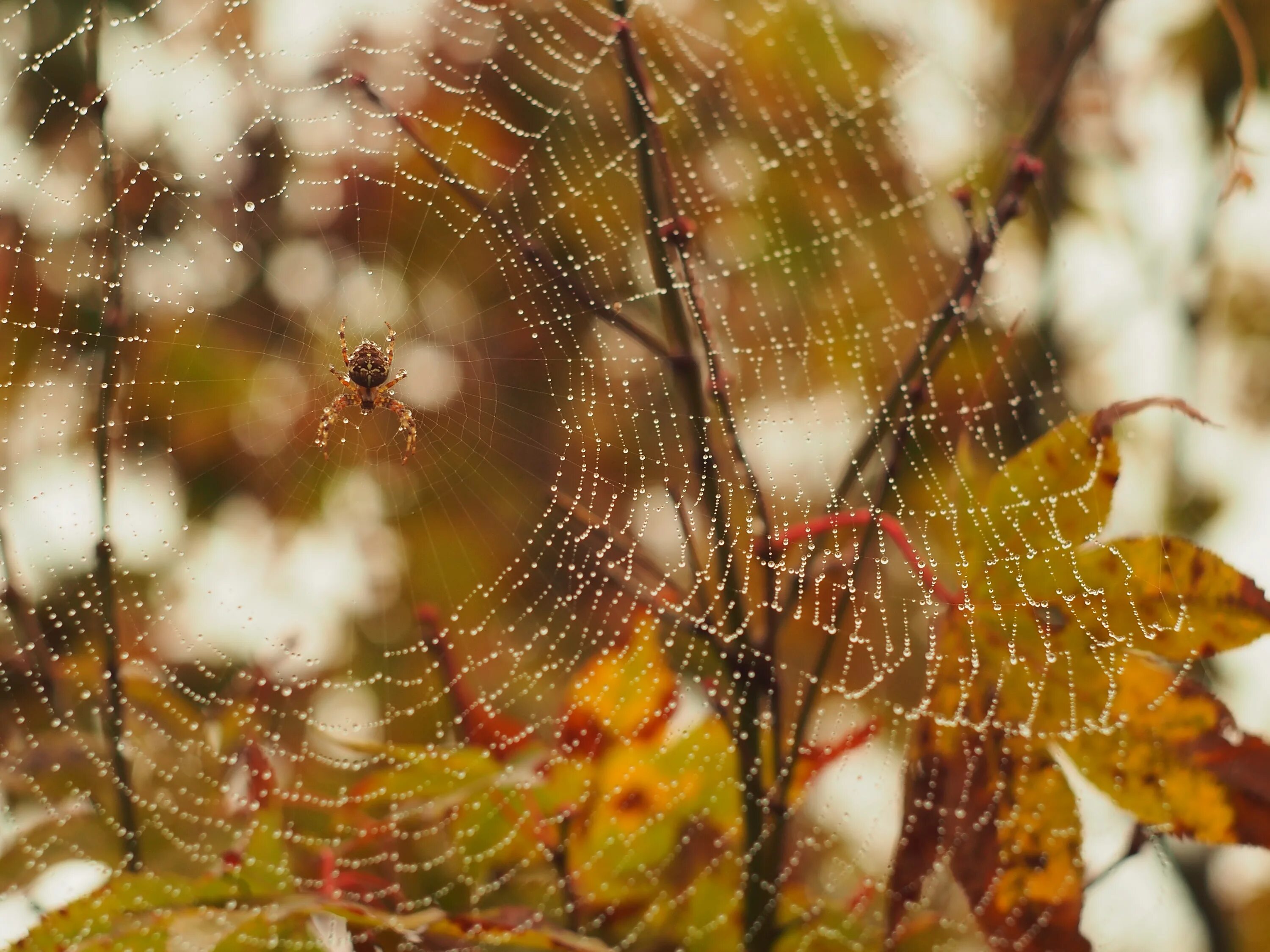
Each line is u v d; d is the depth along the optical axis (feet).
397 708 2.31
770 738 2.09
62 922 1.72
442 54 2.39
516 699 2.30
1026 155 2.13
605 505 2.39
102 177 2.19
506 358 2.41
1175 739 2.05
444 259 2.38
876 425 2.10
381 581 2.40
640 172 2.10
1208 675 2.22
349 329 2.41
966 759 2.07
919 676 2.24
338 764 2.17
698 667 2.14
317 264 2.36
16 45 2.25
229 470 2.40
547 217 2.36
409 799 2.08
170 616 2.27
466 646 2.35
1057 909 2.05
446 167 2.12
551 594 2.37
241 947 1.77
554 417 2.41
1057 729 2.06
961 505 2.08
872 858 2.18
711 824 2.08
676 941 2.07
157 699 2.18
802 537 2.08
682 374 2.08
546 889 2.09
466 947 1.84
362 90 2.12
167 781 2.15
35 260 2.24
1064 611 2.06
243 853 2.06
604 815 2.08
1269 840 2.00
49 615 2.23
